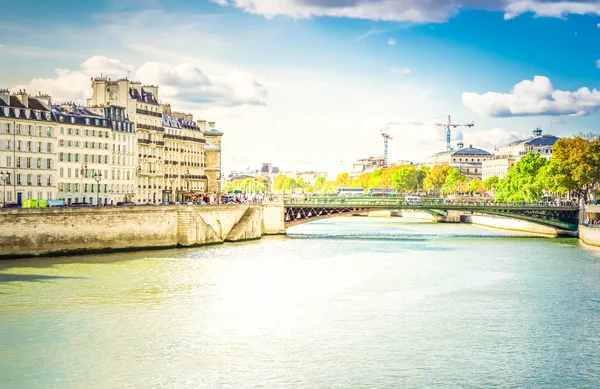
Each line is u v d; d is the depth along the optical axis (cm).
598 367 7969
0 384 7194
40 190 19250
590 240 19838
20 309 9994
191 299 10906
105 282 12106
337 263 15075
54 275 12656
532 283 12675
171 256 15875
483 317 10012
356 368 7806
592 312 10375
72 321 9412
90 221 15875
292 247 18462
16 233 14512
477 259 16012
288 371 7688
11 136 18488
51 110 19938
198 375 7538
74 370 7612
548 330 9381
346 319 9800
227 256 16088
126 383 7281
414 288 12069
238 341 8688
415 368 7831
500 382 7481
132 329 9106
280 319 9738
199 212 18762
